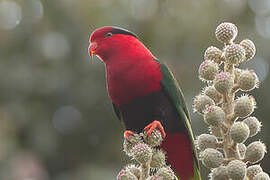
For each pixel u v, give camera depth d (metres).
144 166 4.73
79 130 14.20
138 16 14.16
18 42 14.45
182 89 13.12
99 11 13.80
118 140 14.13
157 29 14.01
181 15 14.02
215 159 4.59
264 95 13.01
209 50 5.07
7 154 13.20
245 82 4.78
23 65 13.89
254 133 4.86
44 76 13.73
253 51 5.05
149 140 5.34
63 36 14.03
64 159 14.15
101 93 13.59
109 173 12.94
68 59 13.91
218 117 4.63
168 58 13.77
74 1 14.08
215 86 4.76
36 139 13.63
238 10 14.24
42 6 14.44
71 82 13.69
